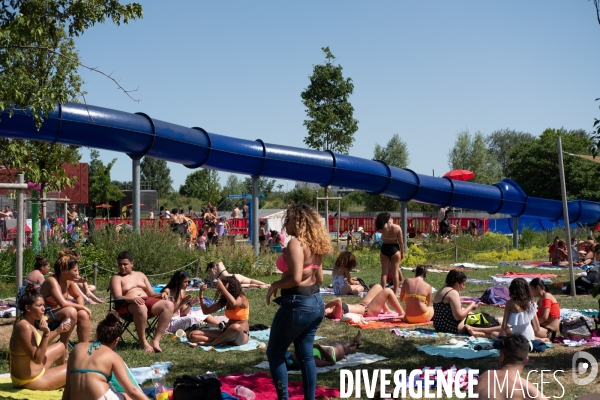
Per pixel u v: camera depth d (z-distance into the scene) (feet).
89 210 154.81
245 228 100.68
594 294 29.78
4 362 26.09
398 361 26.71
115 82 35.40
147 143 60.13
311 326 19.15
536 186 168.86
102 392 17.29
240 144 68.33
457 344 29.76
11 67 35.53
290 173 72.69
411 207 180.24
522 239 103.24
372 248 96.68
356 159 79.30
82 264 52.19
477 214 158.71
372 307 37.99
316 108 101.45
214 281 47.85
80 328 25.75
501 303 42.83
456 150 197.47
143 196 185.68
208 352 28.45
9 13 36.78
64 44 51.62
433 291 50.80
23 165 54.95
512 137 323.78
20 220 32.32
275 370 19.12
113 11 37.22
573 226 120.57
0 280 50.06
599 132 28.45
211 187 211.82
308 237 19.07
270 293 19.13
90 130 55.93
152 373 24.47
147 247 55.52
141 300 28.68
